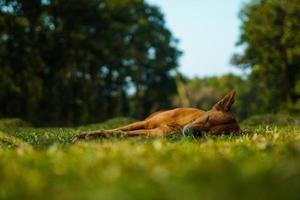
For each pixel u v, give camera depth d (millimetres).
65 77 68375
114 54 79750
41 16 65562
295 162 6629
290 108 67750
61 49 69438
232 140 12297
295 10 67562
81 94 70938
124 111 88062
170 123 15391
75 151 9680
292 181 5680
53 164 8211
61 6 68062
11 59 62250
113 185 5949
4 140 14188
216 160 8016
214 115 14266
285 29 67812
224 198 5020
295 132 14984
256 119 34406
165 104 98812
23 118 62344
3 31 60719
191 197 5070
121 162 7848
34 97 62438
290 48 67562
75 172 7273
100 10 73812
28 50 62844
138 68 92188
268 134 13938
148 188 5633
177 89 101375
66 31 69125
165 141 11508
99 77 77250
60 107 67938
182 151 9414
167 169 7012
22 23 60656
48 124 64938
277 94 72562
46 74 69375
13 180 6684
